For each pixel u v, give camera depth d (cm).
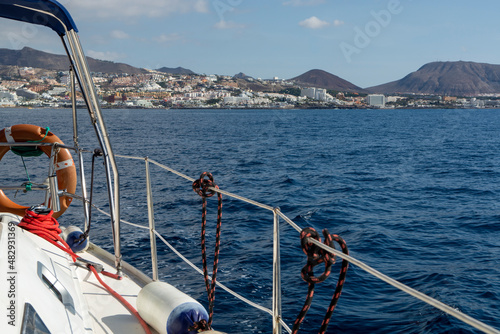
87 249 424
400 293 796
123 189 1702
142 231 1090
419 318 701
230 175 2272
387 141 5084
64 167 448
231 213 1357
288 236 1115
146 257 917
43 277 235
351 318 699
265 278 838
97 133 337
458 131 7331
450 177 2331
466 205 1599
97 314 305
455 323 680
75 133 428
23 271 213
